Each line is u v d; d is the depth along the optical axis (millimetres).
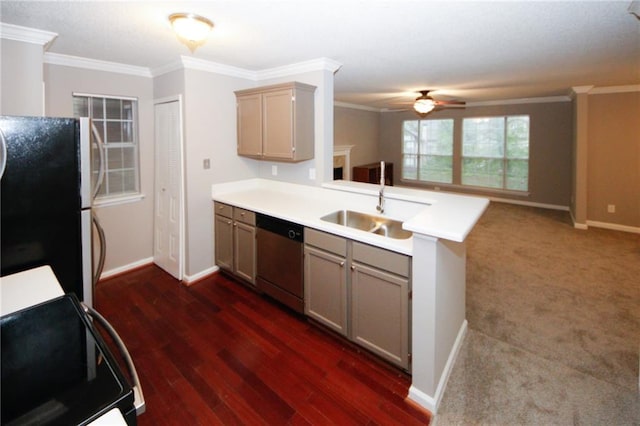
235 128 3758
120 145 3676
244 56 3133
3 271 1652
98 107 3463
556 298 3215
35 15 2143
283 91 3188
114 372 932
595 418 1850
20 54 2383
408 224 1894
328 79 3363
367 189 3057
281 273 2941
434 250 1838
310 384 2148
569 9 2123
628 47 2961
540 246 4742
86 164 1857
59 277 1831
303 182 3584
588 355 2377
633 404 1937
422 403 1956
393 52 3041
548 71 4027
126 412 856
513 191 7574
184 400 2010
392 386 2135
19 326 1100
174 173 3568
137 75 3645
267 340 2598
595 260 4191
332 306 2523
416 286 1937
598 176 5695
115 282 3559
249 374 2234
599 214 5758
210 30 2328
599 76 4398
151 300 3197
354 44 2771
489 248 4668
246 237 3277
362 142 8695
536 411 1905
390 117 9227
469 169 8172
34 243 1729
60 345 1037
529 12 2154
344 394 2066
